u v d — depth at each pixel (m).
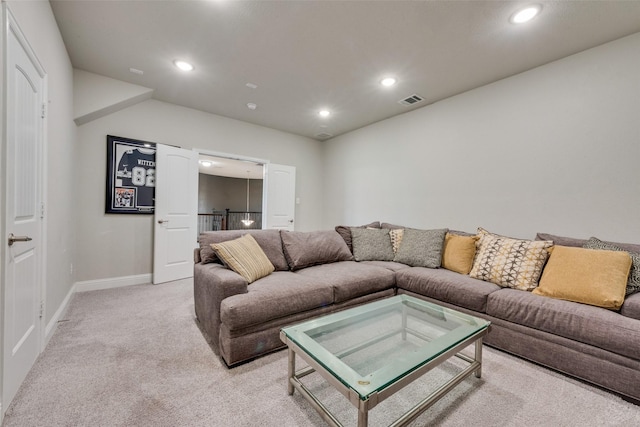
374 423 1.28
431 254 2.80
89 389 1.47
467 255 2.60
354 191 4.79
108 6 1.98
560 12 1.95
